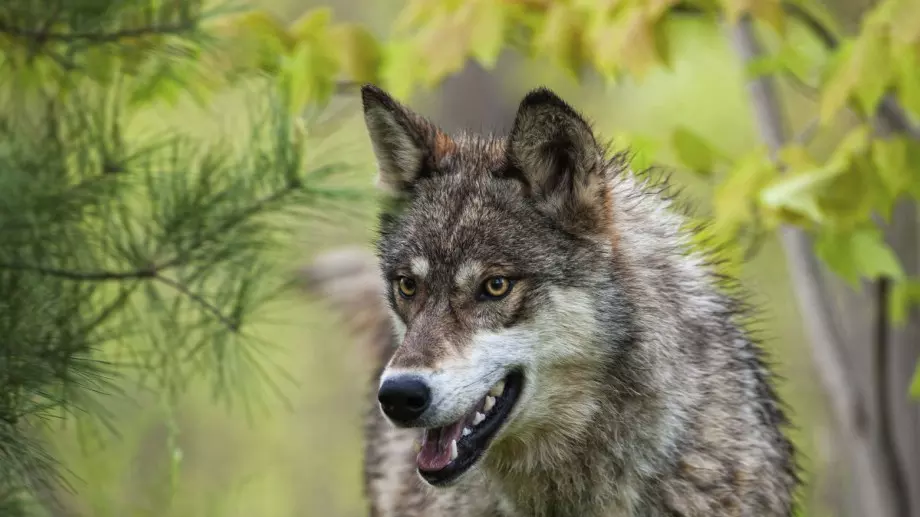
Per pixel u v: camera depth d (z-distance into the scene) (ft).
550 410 31.55
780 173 40.65
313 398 93.25
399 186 34.01
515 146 31.45
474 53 43.11
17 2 26.94
